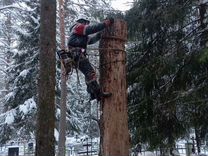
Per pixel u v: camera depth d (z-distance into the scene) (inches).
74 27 269.1
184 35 431.8
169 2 431.5
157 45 443.8
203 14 416.2
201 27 417.7
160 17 423.8
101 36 261.6
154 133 436.1
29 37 821.2
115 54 256.8
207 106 393.7
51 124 291.0
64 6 786.8
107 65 256.5
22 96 837.8
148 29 438.3
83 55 264.4
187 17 429.4
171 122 431.8
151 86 434.3
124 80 256.8
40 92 295.0
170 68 413.4
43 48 299.7
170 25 430.6
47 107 291.4
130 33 442.9
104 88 254.1
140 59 450.0
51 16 304.2
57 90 807.1
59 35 806.5
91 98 262.8
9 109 866.1
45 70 296.0
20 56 837.2
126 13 443.8
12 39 1044.5
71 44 267.0
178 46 418.0
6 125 838.5
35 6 824.3
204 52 350.6
